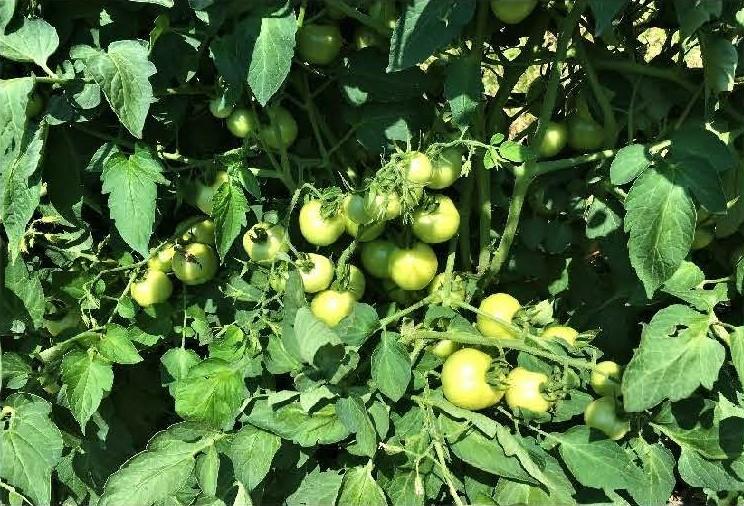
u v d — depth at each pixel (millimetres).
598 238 897
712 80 773
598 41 862
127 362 838
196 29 769
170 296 925
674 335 779
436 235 829
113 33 772
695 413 812
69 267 896
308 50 825
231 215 802
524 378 789
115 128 838
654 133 868
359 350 853
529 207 958
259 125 833
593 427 808
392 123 862
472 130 854
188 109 867
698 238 862
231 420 819
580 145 873
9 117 722
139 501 793
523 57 859
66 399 854
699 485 803
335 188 828
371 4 821
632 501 899
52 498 993
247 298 883
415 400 823
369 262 865
